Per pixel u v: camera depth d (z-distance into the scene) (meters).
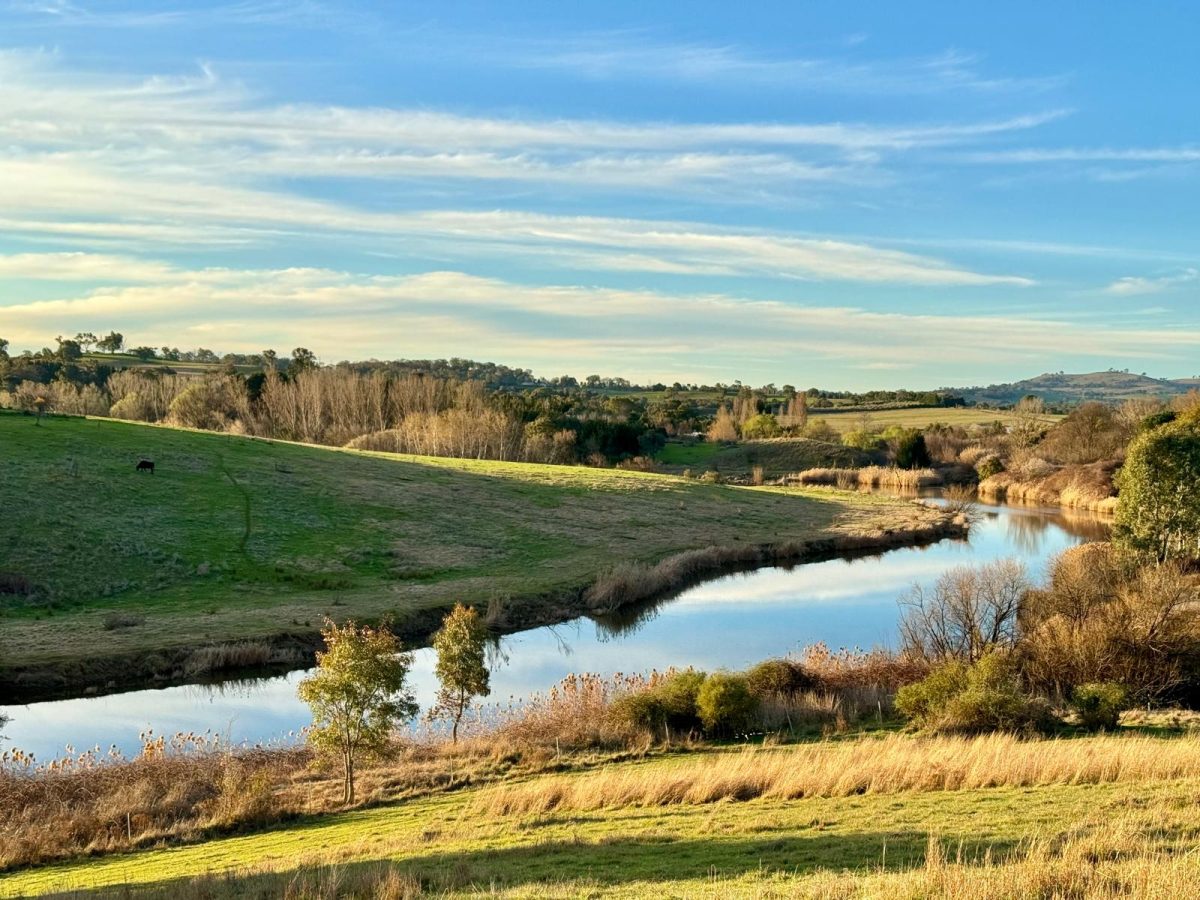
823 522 75.62
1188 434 45.44
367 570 49.53
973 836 13.17
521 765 23.28
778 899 9.77
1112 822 12.56
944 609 32.41
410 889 11.68
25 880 16.70
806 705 26.89
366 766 24.19
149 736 26.73
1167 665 27.03
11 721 29.38
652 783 18.48
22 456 56.22
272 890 12.62
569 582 49.62
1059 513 84.88
